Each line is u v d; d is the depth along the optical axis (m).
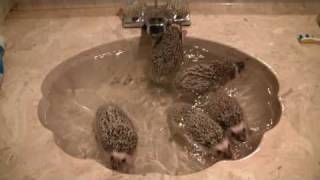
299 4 0.99
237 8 0.98
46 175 0.63
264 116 0.77
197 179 0.62
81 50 0.88
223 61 0.82
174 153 0.71
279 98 0.76
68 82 0.86
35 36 0.92
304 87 0.78
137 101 0.82
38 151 0.67
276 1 0.99
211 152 0.69
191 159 0.70
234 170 0.63
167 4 0.92
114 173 0.63
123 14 0.96
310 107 0.74
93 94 0.84
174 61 0.81
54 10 0.99
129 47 0.92
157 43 0.84
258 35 0.91
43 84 0.81
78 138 0.74
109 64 0.90
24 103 0.76
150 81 0.86
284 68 0.82
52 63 0.85
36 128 0.71
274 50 0.87
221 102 0.74
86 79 0.87
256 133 0.73
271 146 0.67
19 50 0.88
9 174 0.64
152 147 0.72
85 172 0.64
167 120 0.77
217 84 0.81
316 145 0.67
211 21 0.95
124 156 0.66
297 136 0.69
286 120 0.71
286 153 0.66
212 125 0.70
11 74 0.82
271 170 0.63
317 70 0.82
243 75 0.85
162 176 0.63
